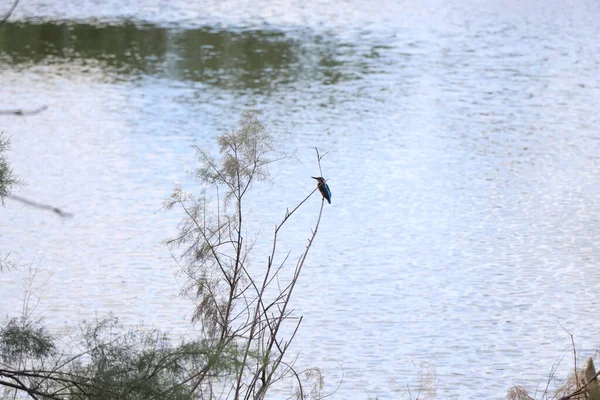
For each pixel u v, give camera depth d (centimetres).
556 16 7794
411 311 2338
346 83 5378
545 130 4409
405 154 3984
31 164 3794
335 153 3975
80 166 3772
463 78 5559
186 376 835
